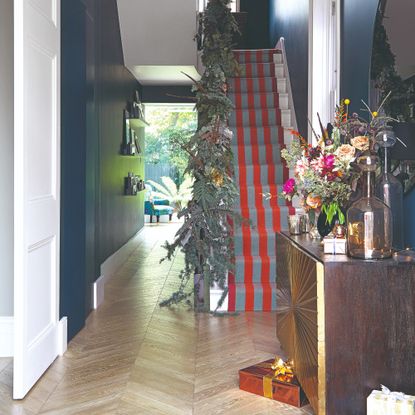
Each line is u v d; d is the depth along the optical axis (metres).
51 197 3.75
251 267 5.76
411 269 2.69
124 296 6.10
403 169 3.23
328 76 5.09
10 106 4.22
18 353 3.22
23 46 3.14
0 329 4.14
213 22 6.25
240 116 8.05
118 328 4.80
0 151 4.21
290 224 3.77
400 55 3.22
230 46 6.22
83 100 4.85
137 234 10.52
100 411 3.07
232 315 5.25
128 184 8.70
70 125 4.50
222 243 5.35
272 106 8.36
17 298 3.19
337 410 2.69
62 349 4.05
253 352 4.12
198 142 5.41
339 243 2.91
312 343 2.81
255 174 7.02
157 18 7.86
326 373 2.68
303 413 3.04
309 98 5.19
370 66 3.76
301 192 3.61
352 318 2.69
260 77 8.80
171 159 18.20
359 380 2.69
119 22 7.83
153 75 9.18
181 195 17.56
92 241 5.46
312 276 2.81
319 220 3.43
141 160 10.91
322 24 5.11
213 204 5.26
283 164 7.11
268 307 5.45
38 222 3.45
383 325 2.69
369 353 2.70
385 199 3.02
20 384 3.22
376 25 3.64
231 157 5.54
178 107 10.90
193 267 5.41
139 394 3.32
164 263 8.41
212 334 4.61
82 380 3.55
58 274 3.95
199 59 8.38
